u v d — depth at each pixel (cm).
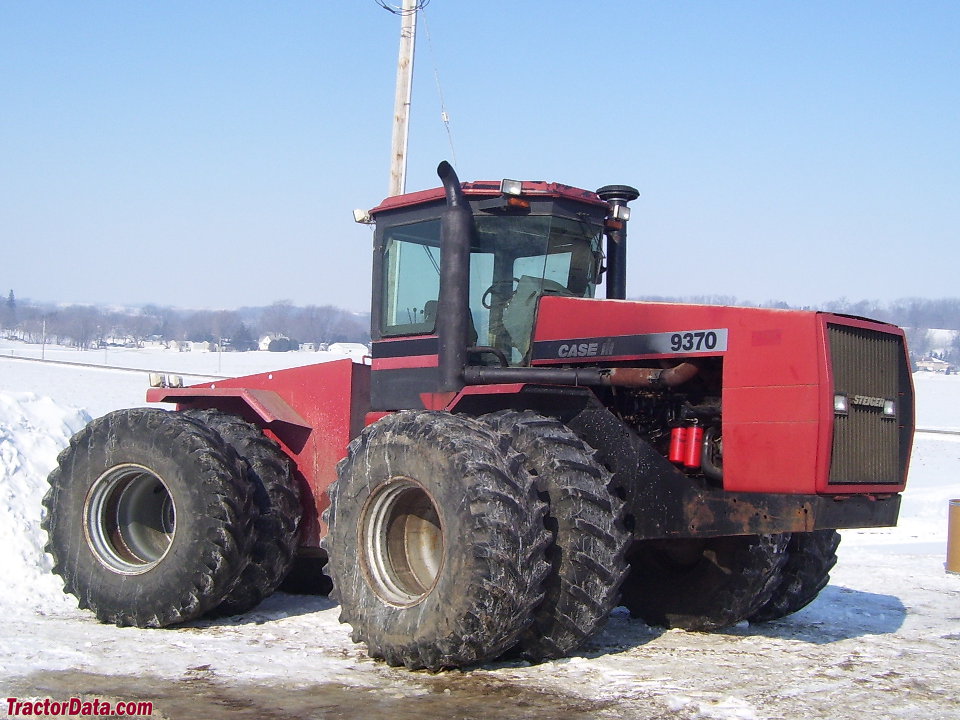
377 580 547
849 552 1111
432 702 461
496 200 623
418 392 648
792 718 449
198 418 712
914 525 1400
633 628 652
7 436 891
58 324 11231
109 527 668
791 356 512
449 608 495
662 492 554
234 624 638
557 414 593
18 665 514
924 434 2823
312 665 527
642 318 577
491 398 600
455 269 611
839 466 510
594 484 527
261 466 673
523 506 496
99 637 590
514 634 497
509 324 630
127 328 11806
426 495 533
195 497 618
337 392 707
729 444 529
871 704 477
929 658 581
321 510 707
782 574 664
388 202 678
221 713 439
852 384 520
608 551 518
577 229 653
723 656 572
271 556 661
